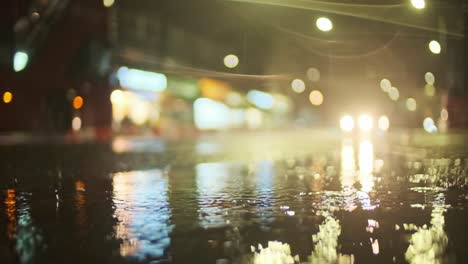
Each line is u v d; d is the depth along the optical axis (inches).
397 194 397.7
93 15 1450.5
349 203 361.4
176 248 242.7
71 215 324.8
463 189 417.4
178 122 1811.0
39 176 544.7
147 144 1173.7
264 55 1049.5
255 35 1017.5
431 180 472.7
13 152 894.4
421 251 232.4
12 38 1272.1
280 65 1050.1
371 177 508.7
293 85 1846.7
